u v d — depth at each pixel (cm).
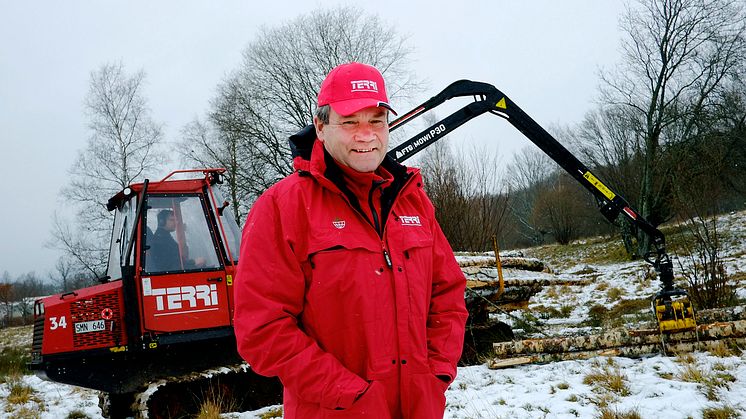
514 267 893
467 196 1520
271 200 213
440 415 213
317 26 2689
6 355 1548
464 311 240
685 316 655
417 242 219
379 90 215
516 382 615
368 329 201
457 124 750
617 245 2950
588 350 685
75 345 621
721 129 2675
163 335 635
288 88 2677
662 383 545
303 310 210
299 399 206
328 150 218
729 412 452
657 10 2588
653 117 2697
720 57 2514
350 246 204
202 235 680
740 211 2664
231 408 654
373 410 194
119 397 711
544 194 4162
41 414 775
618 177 3048
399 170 230
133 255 656
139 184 678
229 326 661
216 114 2666
